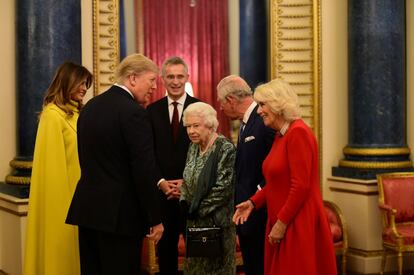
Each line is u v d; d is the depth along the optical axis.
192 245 4.15
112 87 3.88
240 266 6.54
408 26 7.00
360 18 6.79
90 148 3.78
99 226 3.69
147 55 7.12
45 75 5.89
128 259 3.78
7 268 6.06
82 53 6.41
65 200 4.61
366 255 6.66
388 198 6.47
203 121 4.30
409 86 7.02
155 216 3.70
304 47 7.04
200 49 7.29
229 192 4.26
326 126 7.10
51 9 5.89
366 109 6.80
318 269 3.71
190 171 4.37
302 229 3.62
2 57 6.18
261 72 7.21
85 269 3.88
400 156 6.88
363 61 6.79
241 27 7.29
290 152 3.64
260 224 4.17
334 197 7.05
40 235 4.74
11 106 6.21
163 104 5.11
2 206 6.04
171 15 7.20
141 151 3.67
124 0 6.99
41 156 4.66
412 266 6.93
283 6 7.01
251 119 4.27
